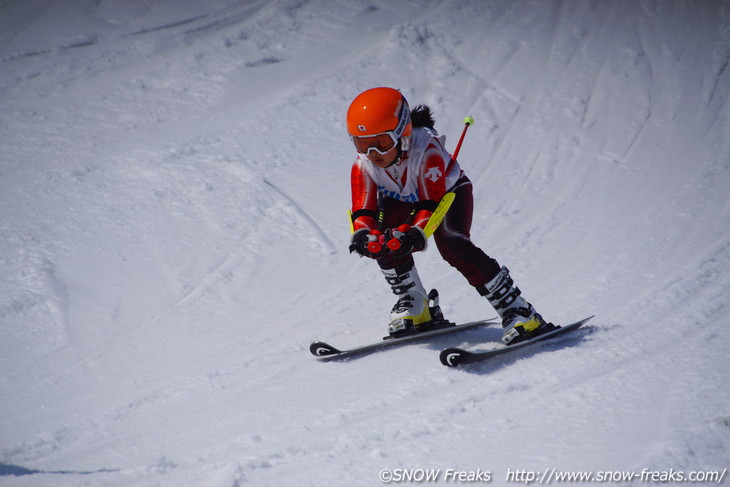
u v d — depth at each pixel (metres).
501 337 15.47
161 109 31.91
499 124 32.12
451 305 18.14
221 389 13.75
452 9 42.69
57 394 14.10
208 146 28.75
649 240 21.30
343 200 25.61
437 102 33.78
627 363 13.07
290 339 16.42
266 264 21.31
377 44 38.72
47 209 23.89
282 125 30.91
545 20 41.84
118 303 18.80
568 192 26.28
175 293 19.44
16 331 17.20
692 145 29.55
